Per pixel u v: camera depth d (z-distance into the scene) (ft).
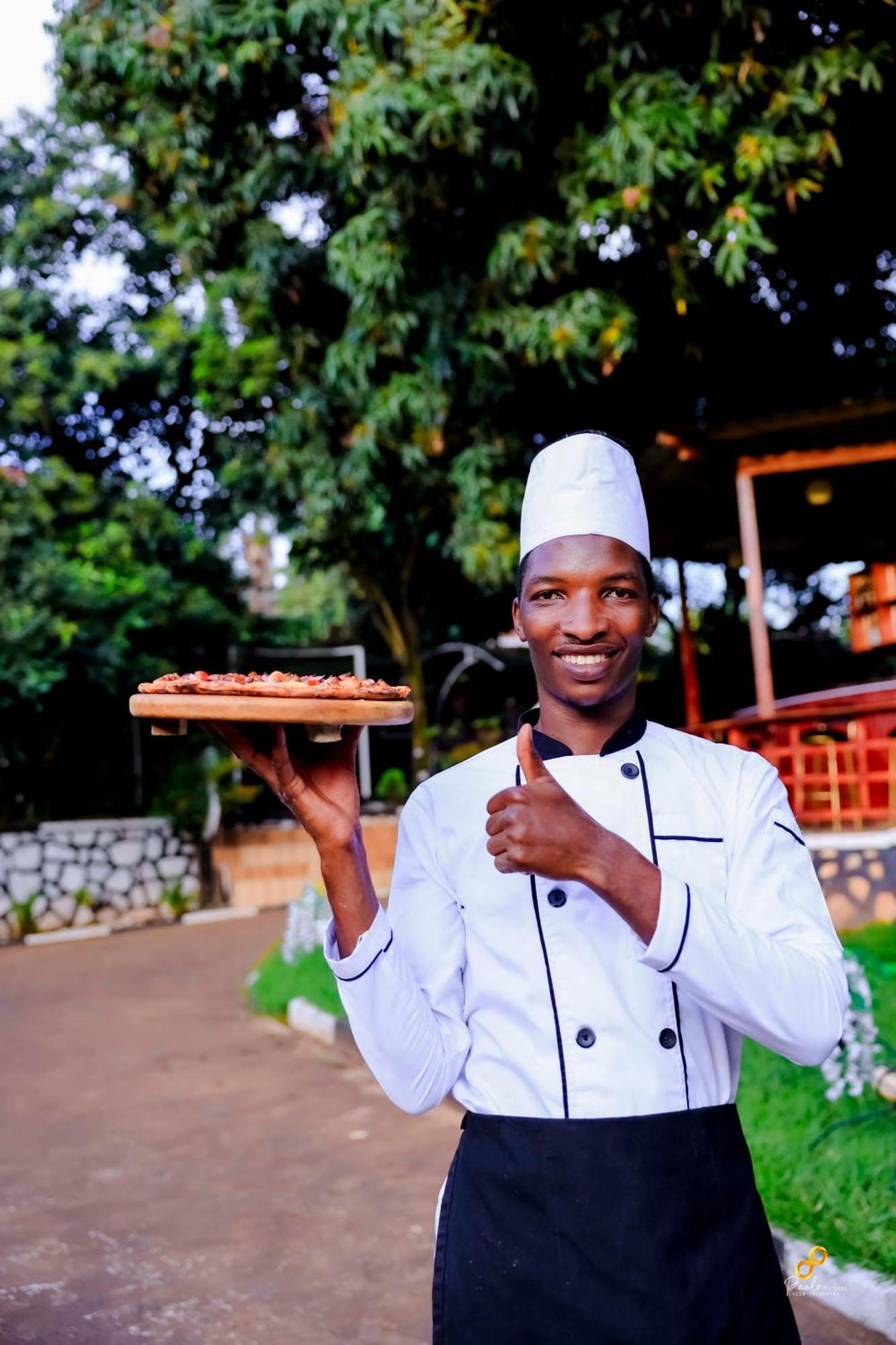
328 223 31.83
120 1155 16.49
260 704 4.55
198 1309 11.60
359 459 32.01
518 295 27.12
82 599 40.83
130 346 50.55
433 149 25.55
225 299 34.47
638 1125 4.58
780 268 33.14
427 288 27.40
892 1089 12.96
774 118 23.68
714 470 30.07
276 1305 11.62
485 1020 4.90
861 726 27.43
